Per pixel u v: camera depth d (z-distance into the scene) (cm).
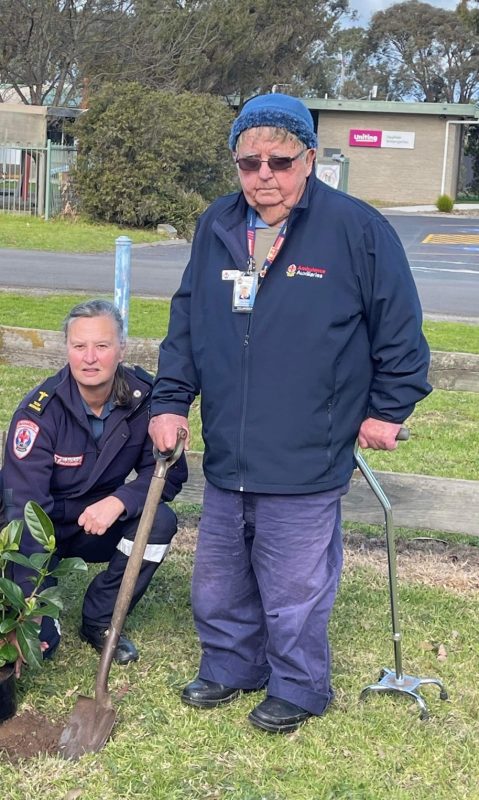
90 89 2955
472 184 4712
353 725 310
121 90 2247
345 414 296
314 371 288
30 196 2320
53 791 271
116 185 2222
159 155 2277
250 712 314
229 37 3425
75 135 2272
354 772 286
